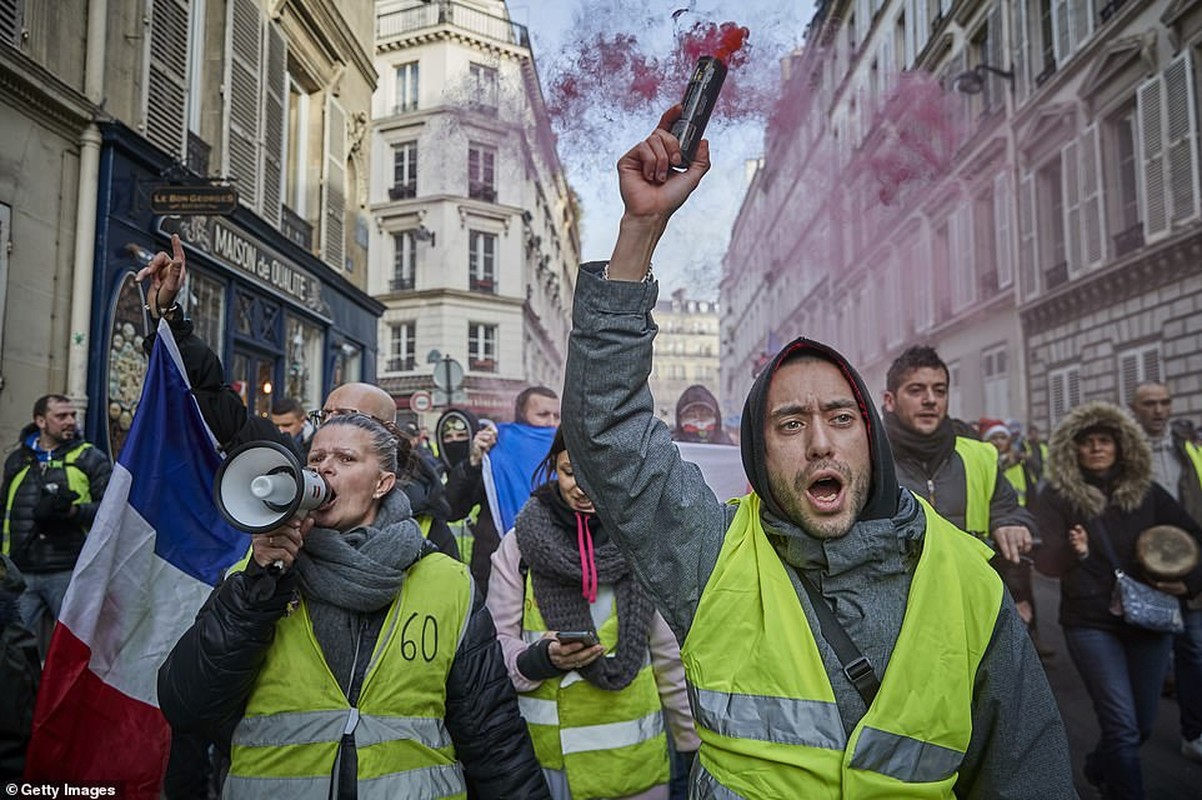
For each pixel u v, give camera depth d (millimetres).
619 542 1371
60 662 1925
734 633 1262
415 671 1676
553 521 2232
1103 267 11547
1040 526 3303
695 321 33781
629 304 1324
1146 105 10555
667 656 2223
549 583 2199
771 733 1184
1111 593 3066
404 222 22609
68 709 1930
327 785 1570
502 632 2240
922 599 1229
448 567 1836
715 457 3523
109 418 6285
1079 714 4332
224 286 8586
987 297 15383
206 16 8336
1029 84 13539
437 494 2768
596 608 2168
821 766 1147
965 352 16219
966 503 2828
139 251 6664
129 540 2053
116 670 2012
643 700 2148
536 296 28328
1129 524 3100
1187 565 2939
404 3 20641
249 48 9086
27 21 5633
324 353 11891
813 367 1319
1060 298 12695
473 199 22781
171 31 7445
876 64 17531
